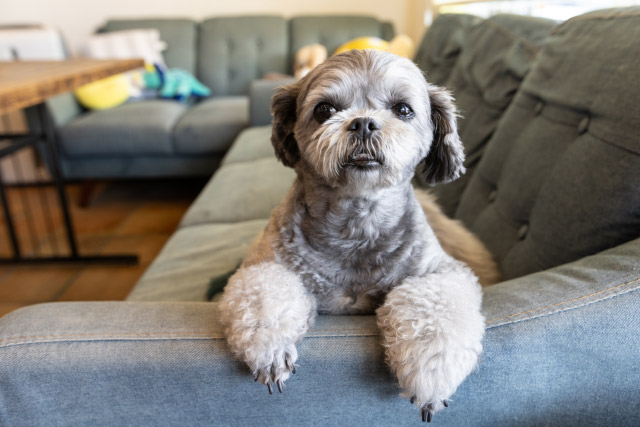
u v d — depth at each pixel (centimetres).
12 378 66
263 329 67
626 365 67
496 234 116
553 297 70
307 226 88
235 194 173
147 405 69
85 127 271
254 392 69
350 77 84
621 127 83
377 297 86
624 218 80
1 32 296
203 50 354
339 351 68
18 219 278
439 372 63
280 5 377
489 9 227
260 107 254
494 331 67
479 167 136
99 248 237
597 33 103
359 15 357
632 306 66
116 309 75
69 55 354
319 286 86
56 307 75
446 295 72
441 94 93
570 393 68
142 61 230
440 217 122
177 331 70
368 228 85
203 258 132
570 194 90
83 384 67
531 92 119
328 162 80
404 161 82
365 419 71
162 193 312
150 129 272
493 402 69
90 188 289
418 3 349
